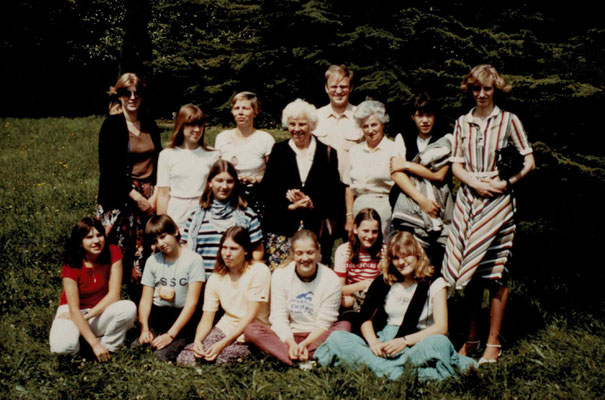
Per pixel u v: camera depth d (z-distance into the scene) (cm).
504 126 373
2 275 504
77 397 335
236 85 1884
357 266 427
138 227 463
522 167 375
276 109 1917
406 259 373
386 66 1498
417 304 377
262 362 371
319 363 370
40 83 2402
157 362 375
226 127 1914
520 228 649
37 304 455
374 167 423
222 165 420
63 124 1470
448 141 393
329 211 430
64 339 378
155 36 2064
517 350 404
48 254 558
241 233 398
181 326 403
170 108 2191
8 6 2138
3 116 1920
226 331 401
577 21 707
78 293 393
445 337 356
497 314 388
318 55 1694
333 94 470
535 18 773
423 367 355
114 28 2098
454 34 1280
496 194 376
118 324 388
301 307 397
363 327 386
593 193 639
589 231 636
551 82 609
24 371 357
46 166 975
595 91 599
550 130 643
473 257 378
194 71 1988
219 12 1997
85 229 388
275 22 1792
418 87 1434
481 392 336
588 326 434
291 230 429
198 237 425
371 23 1616
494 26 941
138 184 462
